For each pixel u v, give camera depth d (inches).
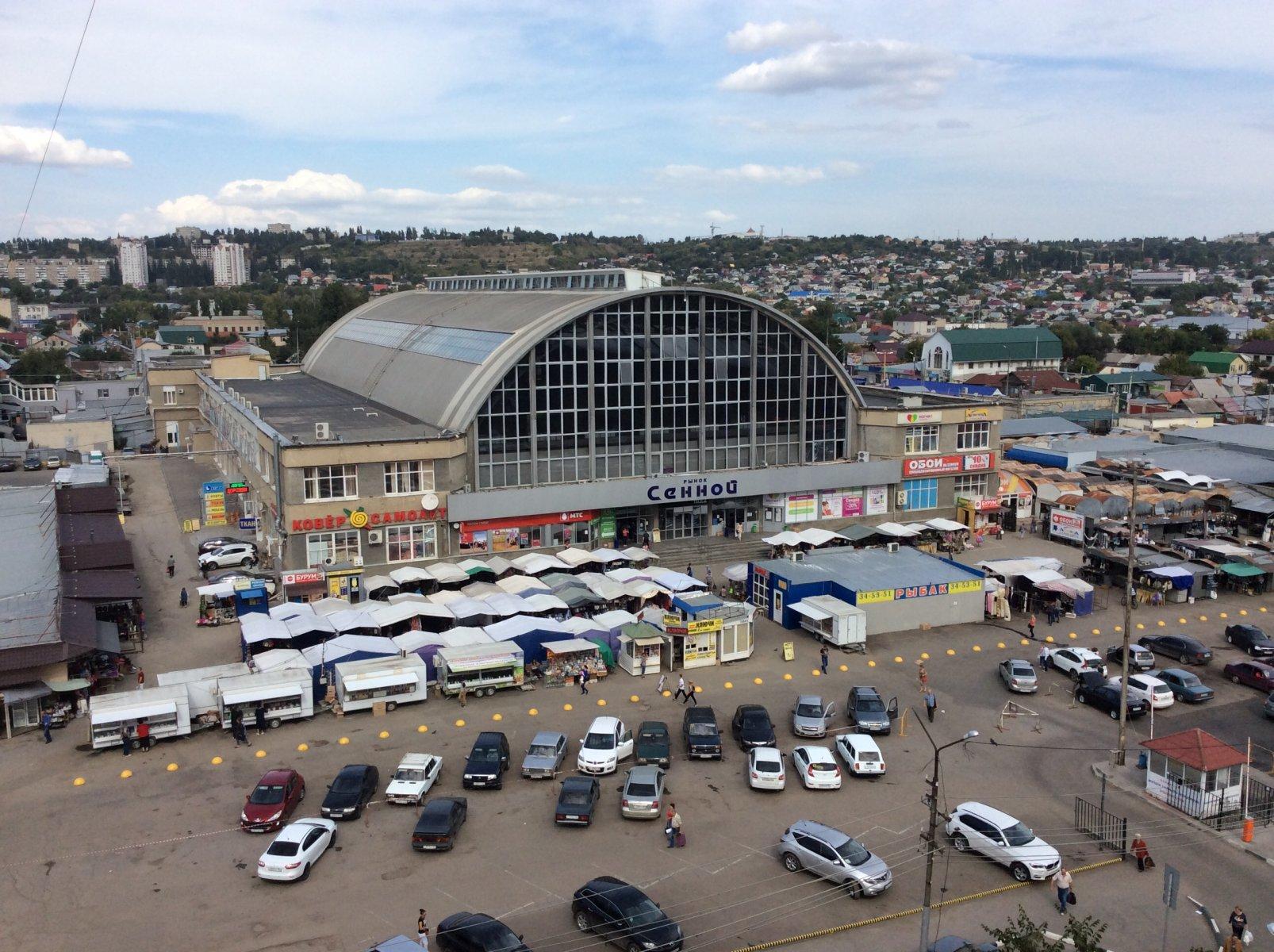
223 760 1791.3
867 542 3198.8
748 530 3326.8
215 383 4658.0
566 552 2883.9
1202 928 1296.8
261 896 1355.8
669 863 1451.8
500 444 2962.6
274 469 2790.4
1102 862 1459.2
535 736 1801.2
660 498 3097.9
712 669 2274.9
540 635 2226.9
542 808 1620.3
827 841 1409.9
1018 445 4532.5
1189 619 2623.0
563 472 3051.2
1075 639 2466.8
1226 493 3545.8
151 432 5477.4
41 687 1947.6
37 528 3063.5
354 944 1249.4
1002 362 7711.6
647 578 2635.3
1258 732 1932.8
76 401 6318.9
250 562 3041.3
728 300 3184.1
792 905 1346.0
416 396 3432.6
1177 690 2102.6
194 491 4133.9
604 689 2155.5
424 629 2422.5
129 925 1286.9
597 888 1295.5
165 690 1891.0
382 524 2753.4
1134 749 1857.8
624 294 3019.2
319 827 1473.9
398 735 1900.8
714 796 1667.1
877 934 1284.4
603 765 1729.8
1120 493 3486.7
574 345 3014.3
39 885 1380.4
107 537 2957.7
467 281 5196.9
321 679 2050.9
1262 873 1438.2
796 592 2546.8
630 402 3117.6
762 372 3302.2
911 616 2544.3
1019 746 1872.5
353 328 5128.0
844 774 1752.0
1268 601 2800.2
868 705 1935.3
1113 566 2923.2
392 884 1391.5
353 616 2316.7
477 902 1347.2
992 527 3535.9
